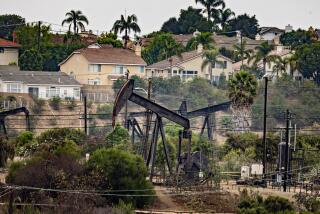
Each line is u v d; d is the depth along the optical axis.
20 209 135.50
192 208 152.00
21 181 147.00
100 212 135.88
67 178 149.38
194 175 167.50
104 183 150.50
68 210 134.50
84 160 159.75
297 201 154.88
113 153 154.12
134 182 152.12
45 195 143.25
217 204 153.50
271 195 156.38
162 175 172.50
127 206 141.12
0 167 173.25
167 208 151.88
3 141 176.00
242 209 148.25
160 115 163.00
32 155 169.62
